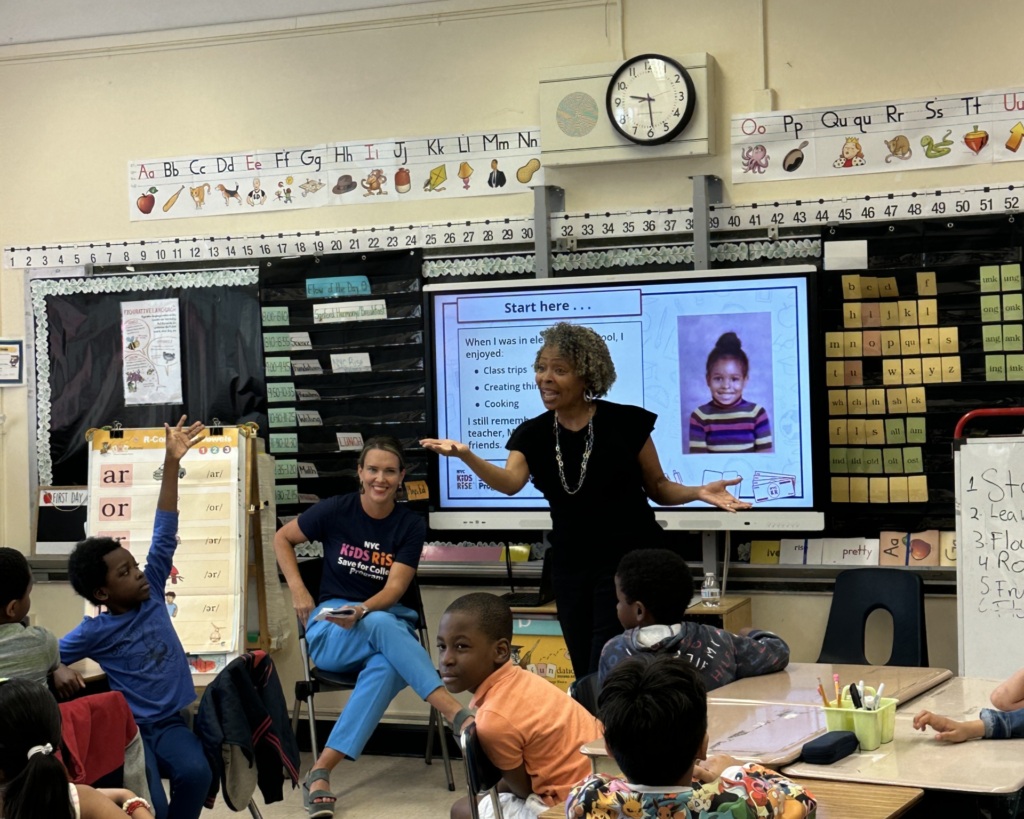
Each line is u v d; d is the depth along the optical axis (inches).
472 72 203.8
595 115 194.1
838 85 186.5
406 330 205.9
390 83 208.1
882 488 184.7
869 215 184.9
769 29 189.2
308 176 212.2
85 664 141.0
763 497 184.5
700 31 192.1
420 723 205.8
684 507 187.0
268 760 141.6
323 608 180.5
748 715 105.0
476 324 195.9
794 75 188.4
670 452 188.4
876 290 185.2
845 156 186.2
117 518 204.1
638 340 189.2
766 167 189.3
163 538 153.9
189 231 218.1
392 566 180.7
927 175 183.2
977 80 180.7
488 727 106.7
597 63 195.0
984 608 164.7
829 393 186.9
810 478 182.5
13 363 223.8
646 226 193.9
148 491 204.1
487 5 202.4
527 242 201.0
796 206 187.6
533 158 201.2
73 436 221.5
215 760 137.3
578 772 107.7
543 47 199.8
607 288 190.1
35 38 224.1
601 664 118.8
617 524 150.9
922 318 183.5
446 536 204.5
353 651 176.2
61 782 91.2
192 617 197.9
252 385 213.5
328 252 210.7
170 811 140.9
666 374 188.2
